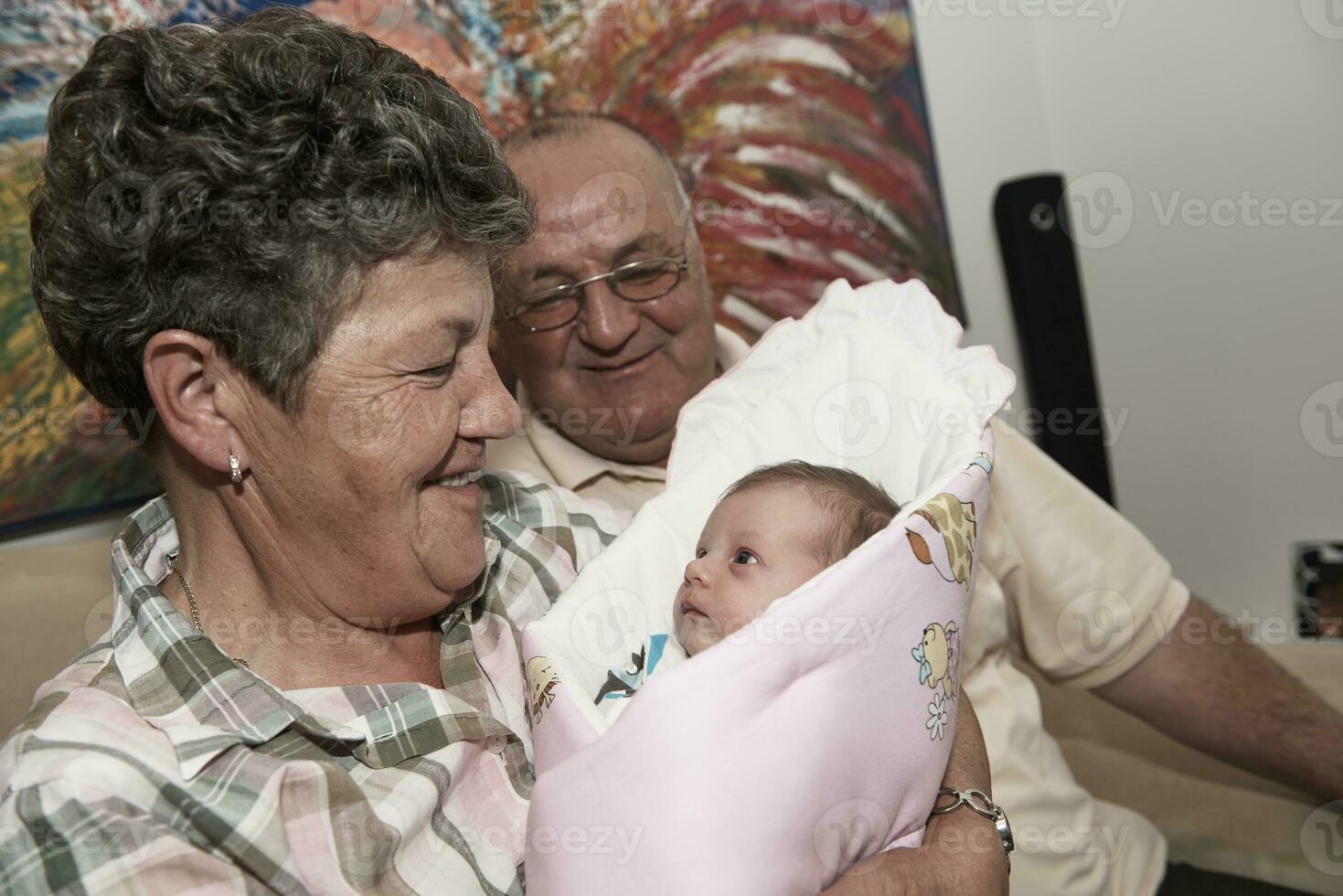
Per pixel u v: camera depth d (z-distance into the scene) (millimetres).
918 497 895
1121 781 1550
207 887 674
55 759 663
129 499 1286
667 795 703
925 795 847
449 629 933
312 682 825
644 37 1717
